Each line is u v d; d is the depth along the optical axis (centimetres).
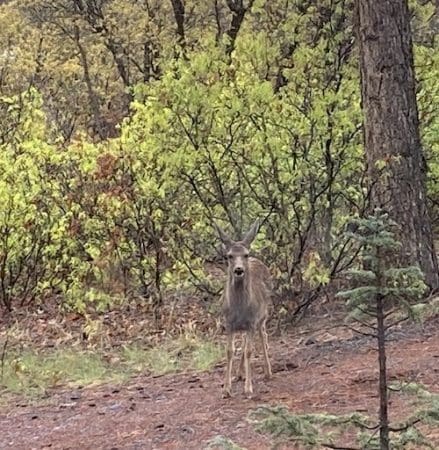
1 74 2469
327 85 1223
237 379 955
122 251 1270
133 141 1236
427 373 855
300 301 1186
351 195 1212
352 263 1177
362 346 1004
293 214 1189
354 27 1252
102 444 777
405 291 429
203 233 1238
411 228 1113
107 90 2769
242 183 1197
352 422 445
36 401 961
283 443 454
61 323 1280
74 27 2508
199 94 1141
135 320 1259
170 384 979
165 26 2212
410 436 441
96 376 1051
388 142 1123
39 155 1281
